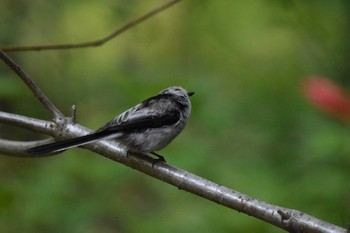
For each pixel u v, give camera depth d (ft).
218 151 39.73
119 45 52.75
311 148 35.73
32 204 36.91
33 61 48.21
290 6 44.83
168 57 54.19
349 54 44.04
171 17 54.03
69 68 48.93
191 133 40.27
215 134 40.29
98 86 45.75
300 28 45.50
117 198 39.58
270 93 46.47
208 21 53.93
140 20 30.32
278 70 50.62
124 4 49.01
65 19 49.65
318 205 33.83
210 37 54.24
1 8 46.73
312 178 34.81
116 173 39.17
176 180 23.36
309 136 37.52
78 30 50.90
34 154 22.48
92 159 40.42
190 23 53.98
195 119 39.60
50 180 38.22
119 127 24.86
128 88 38.52
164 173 23.68
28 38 47.96
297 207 34.06
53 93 46.91
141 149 25.35
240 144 40.29
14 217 36.70
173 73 45.96
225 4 53.21
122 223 39.29
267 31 52.54
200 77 44.86
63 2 48.88
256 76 51.03
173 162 37.73
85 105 45.50
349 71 43.60
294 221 20.88
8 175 41.04
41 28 48.34
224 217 36.04
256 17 53.16
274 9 46.60
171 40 54.44
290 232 21.06
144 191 41.75
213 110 40.42
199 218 37.42
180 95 27.50
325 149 35.14
